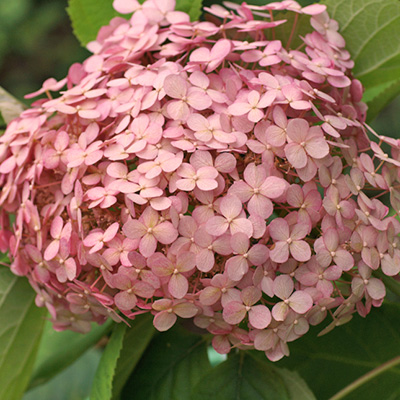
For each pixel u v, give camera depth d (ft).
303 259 2.10
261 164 2.11
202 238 2.09
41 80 6.41
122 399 2.36
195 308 2.13
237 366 2.29
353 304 2.15
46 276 2.20
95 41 2.38
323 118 2.14
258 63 2.28
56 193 2.20
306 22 2.33
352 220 2.14
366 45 2.36
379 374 2.29
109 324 2.44
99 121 2.20
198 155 2.11
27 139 2.23
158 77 2.18
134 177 2.12
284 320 2.12
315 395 2.31
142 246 2.10
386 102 2.39
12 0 6.03
